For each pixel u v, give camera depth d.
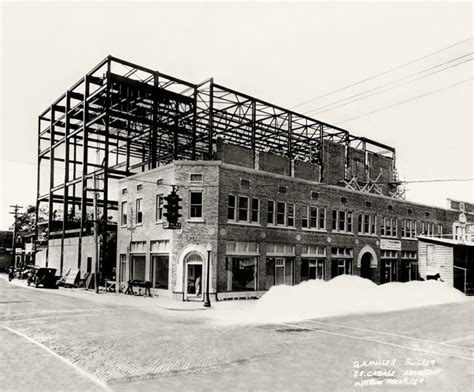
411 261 44.62
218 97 41.78
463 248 36.03
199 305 25.14
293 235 33.25
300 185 34.34
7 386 9.09
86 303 25.89
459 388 9.48
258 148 48.62
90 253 41.50
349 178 47.09
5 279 58.09
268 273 31.50
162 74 42.78
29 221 105.00
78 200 54.16
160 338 14.62
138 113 48.56
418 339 15.30
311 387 9.24
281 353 12.62
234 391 8.84
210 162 29.06
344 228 37.84
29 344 13.53
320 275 35.44
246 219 30.53
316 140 46.47
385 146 53.50
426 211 47.16
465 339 15.38
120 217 35.78
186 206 28.86
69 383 9.31
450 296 30.92
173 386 9.14
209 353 12.44
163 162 53.06
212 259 28.25
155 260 31.12
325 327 17.83
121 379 9.66
